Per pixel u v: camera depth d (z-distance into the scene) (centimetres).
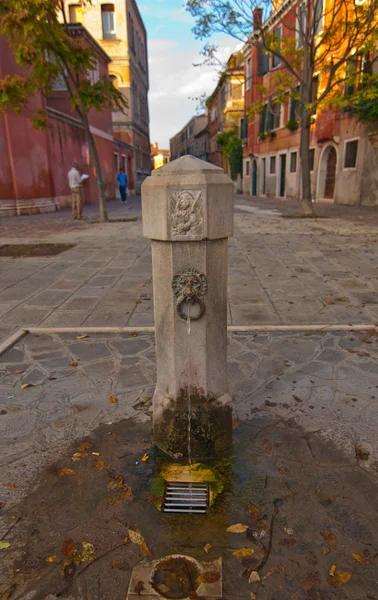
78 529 218
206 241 235
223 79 1653
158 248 244
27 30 995
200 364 258
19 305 566
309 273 703
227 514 226
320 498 235
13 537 213
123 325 487
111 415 316
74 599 184
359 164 1964
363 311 519
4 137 1709
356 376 366
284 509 229
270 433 293
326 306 539
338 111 2067
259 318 502
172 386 266
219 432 270
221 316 257
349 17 1487
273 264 770
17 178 1755
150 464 266
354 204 2031
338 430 294
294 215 1559
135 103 4084
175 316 250
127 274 716
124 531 217
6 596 185
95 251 918
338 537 211
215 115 5197
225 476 254
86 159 2491
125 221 1478
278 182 2959
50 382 365
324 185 2366
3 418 312
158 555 204
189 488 245
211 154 5684
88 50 1215
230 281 662
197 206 226
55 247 974
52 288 643
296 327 466
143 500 237
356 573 193
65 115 2148
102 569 197
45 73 1151
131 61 3769
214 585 188
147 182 237
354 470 256
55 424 306
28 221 1524
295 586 188
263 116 3152
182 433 269
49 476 255
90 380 368
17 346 439
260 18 1431
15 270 757
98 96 1344
